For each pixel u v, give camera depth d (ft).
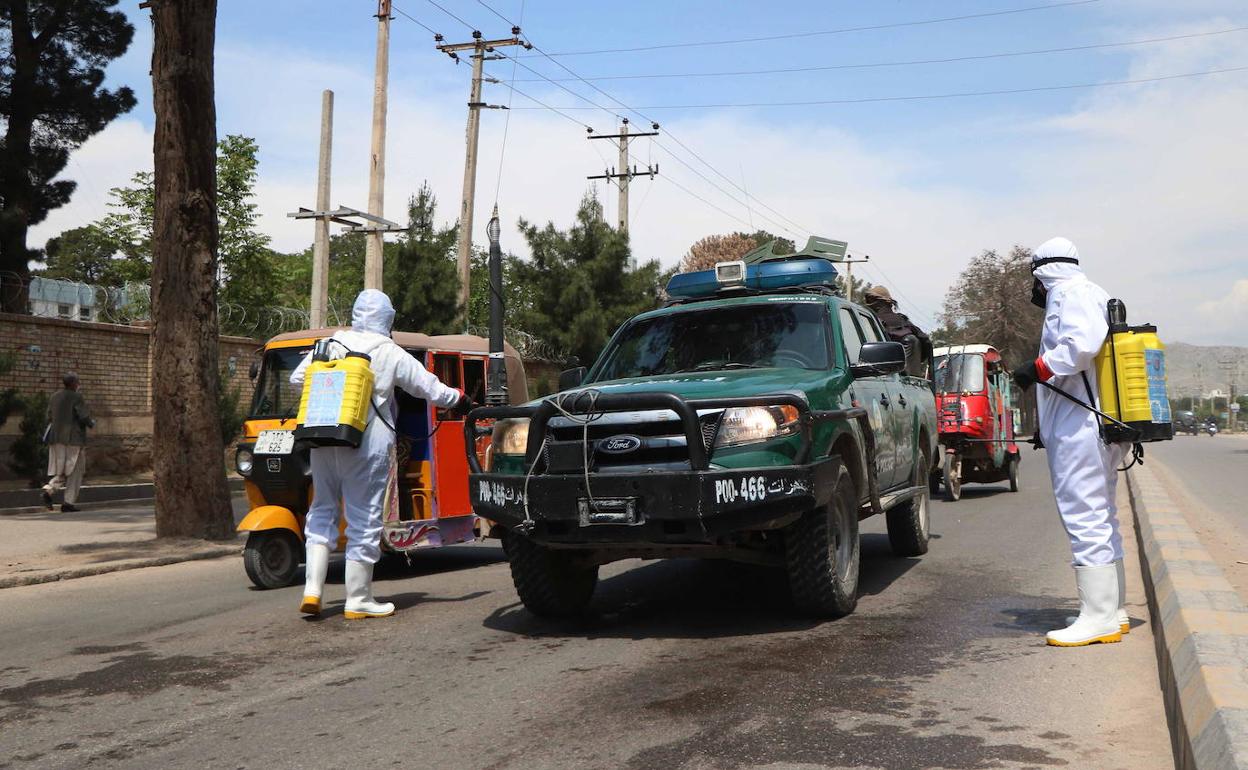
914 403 30.37
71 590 29.04
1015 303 227.40
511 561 21.42
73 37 85.87
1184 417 329.31
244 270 123.34
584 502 18.85
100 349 65.87
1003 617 21.02
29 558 33.78
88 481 63.10
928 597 23.58
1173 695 13.46
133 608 25.58
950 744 12.96
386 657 18.88
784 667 17.03
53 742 14.23
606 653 18.57
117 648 20.48
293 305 133.18
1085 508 18.28
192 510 37.99
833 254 31.09
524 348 103.81
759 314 24.79
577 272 106.22
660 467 18.76
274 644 20.38
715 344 24.36
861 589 24.85
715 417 18.93
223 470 38.99
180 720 15.11
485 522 31.99
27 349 60.80
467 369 33.30
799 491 18.49
